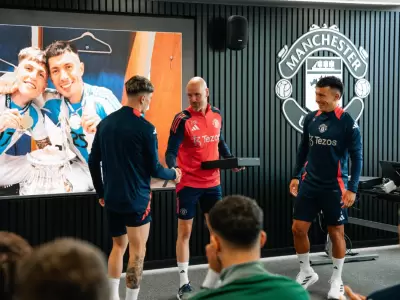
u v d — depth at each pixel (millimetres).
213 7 5309
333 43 5719
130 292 3658
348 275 4957
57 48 4828
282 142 5645
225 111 5414
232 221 1763
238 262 1776
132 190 3551
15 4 4691
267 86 5551
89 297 1032
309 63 5664
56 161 4855
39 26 4770
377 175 5988
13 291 1355
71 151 4902
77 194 4934
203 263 5422
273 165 5633
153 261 5270
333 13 5719
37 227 4891
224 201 1849
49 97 4824
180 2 5188
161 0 5109
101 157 3672
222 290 1623
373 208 6004
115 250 3736
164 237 5305
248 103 5492
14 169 4734
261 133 5562
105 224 5113
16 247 1399
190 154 4305
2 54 4672
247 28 5281
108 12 4977
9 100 4703
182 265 4367
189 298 1665
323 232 5797
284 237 5719
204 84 4281
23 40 4730
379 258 5531
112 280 3725
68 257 1053
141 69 5090
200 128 4281
